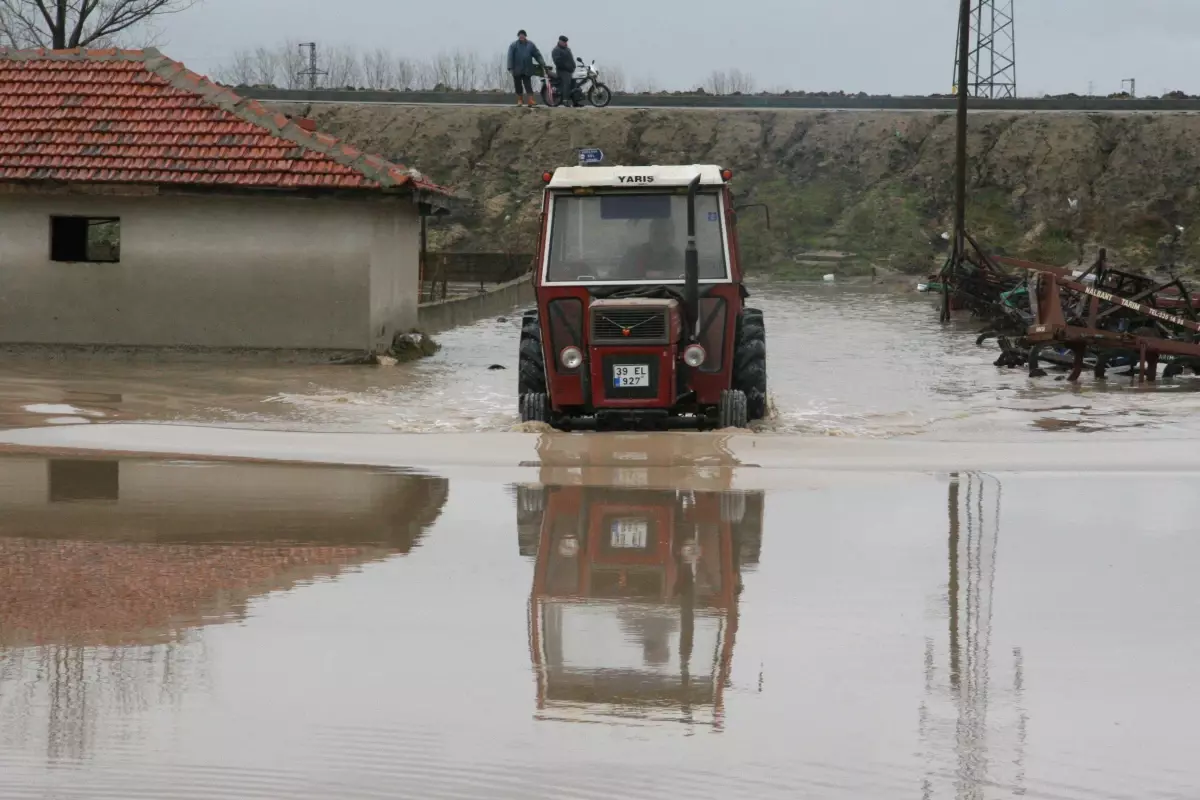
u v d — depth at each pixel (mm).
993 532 11047
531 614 8508
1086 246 62062
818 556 10164
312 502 12344
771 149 68188
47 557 9984
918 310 46000
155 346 29938
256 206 29609
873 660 7562
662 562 9961
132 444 16156
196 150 29828
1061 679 7230
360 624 8242
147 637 7922
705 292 19141
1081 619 8391
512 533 11016
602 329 18406
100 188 29156
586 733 6438
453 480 13656
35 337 30016
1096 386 26500
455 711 6723
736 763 6090
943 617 8445
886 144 67562
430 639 7934
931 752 6230
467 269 59594
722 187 19359
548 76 71250
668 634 8062
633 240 19344
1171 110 68375
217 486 13180
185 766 6055
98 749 6234
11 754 6184
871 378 27500
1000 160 65812
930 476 13891
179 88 31344
